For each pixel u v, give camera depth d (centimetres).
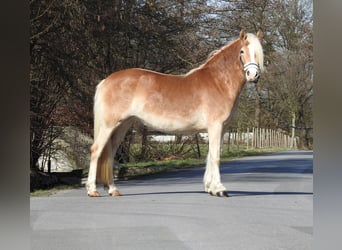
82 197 1175
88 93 1875
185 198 1130
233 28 2578
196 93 1140
